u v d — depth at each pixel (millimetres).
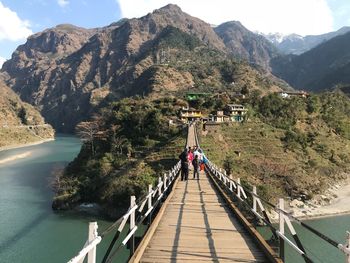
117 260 27844
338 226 51875
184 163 27328
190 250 10438
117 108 107938
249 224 12820
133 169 60906
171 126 80562
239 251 10375
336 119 112562
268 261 9477
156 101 107500
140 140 76875
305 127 100625
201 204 18219
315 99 116500
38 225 44500
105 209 53031
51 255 34125
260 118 96688
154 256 9859
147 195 11094
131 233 8570
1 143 142750
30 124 194000
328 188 73250
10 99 199250
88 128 111312
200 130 79625
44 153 121125
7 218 47125
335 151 92062
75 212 52406
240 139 79938
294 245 7777
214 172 30609
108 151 75000
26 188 65312
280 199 8828
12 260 32688
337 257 35625
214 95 118062
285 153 79125
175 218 14844
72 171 73062
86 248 5109
